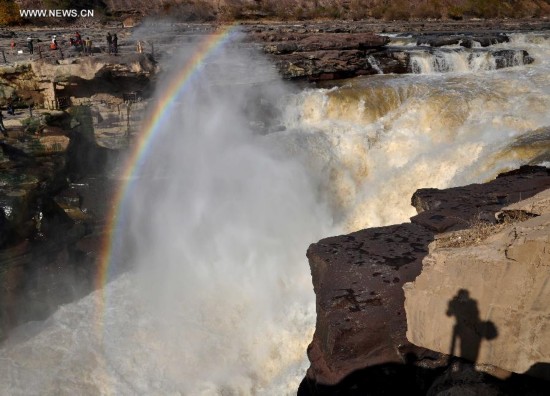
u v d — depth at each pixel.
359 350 6.77
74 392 12.07
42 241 14.64
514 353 5.29
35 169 14.97
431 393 5.77
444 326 5.96
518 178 11.04
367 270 7.78
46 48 23.98
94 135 18.42
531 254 5.07
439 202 9.89
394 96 21.52
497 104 19.58
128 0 47.09
